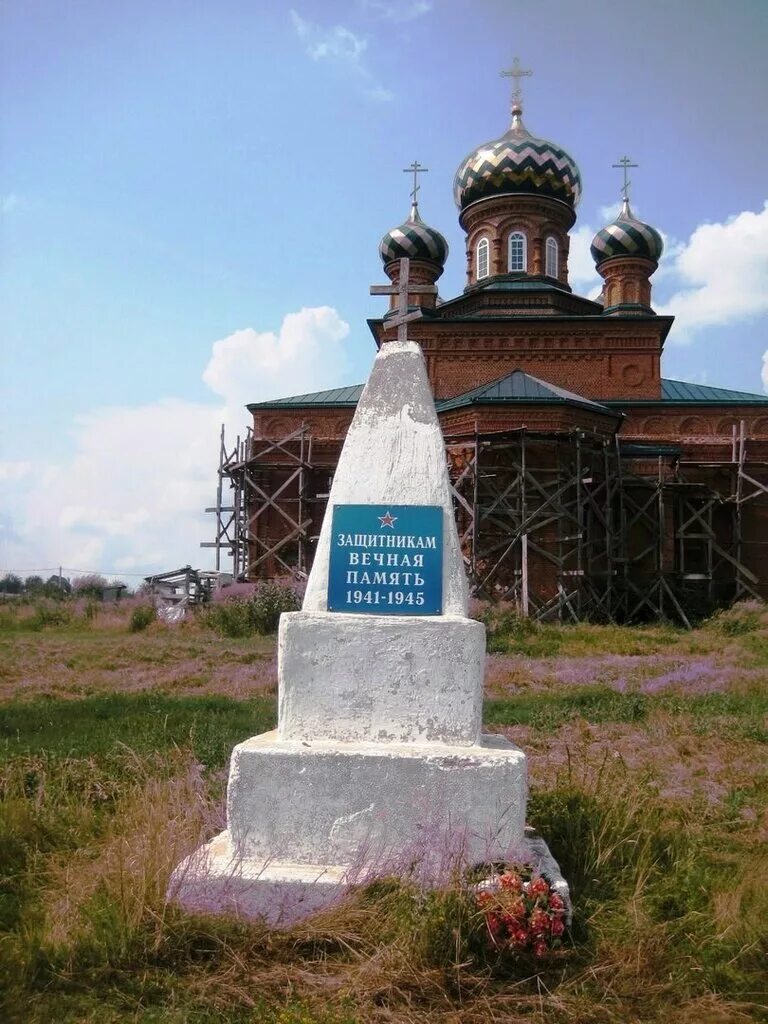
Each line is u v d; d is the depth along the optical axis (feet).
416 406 18.70
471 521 88.17
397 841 15.69
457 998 12.80
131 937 13.85
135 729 31.30
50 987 13.01
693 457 106.01
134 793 21.29
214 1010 12.39
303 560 104.68
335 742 16.65
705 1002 13.00
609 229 122.42
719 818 21.65
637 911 15.02
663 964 13.96
